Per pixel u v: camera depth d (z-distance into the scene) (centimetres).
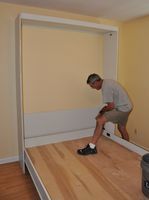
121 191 197
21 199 228
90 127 373
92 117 374
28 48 315
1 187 252
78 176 225
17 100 306
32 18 270
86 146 293
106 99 299
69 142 333
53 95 344
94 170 238
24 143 294
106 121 300
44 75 332
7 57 303
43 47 325
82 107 369
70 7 304
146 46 345
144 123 358
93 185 207
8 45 302
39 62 326
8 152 322
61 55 340
